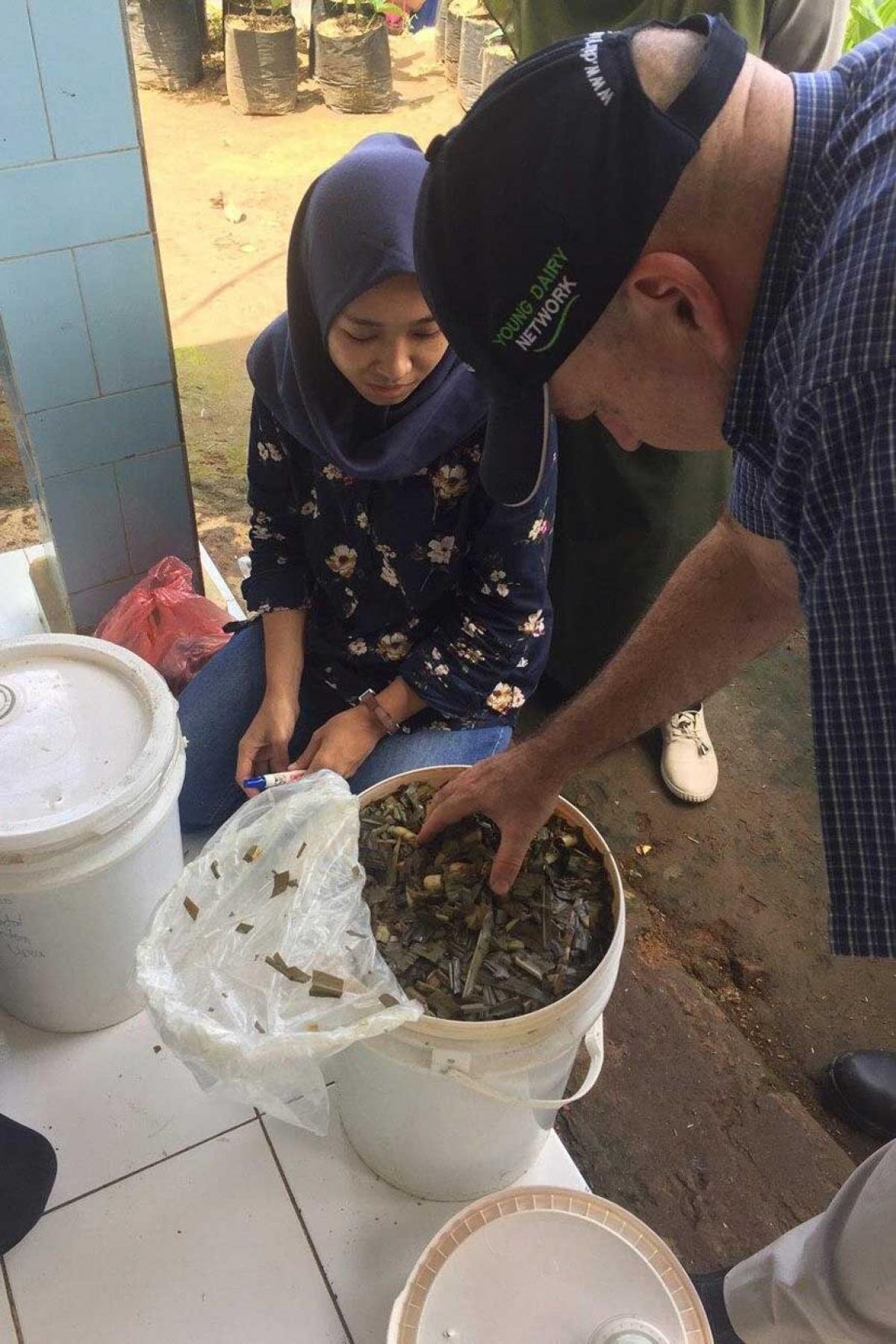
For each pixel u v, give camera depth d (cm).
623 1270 96
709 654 108
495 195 68
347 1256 107
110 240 148
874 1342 95
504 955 99
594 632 200
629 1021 173
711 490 177
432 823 107
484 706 144
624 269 67
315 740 142
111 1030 123
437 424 126
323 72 452
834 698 65
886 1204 89
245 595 155
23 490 251
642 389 77
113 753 107
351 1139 114
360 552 142
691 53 66
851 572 61
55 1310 101
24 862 97
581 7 157
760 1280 105
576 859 109
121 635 177
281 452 141
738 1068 169
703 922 190
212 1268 105
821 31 153
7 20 125
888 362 57
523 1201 100
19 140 134
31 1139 106
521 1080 91
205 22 493
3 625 193
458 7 462
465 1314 93
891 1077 162
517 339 72
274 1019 89
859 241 60
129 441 171
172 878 115
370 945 95
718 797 212
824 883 198
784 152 65
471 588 142
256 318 334
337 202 113
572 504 184
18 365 154
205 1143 114
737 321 71
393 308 114
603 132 65
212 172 407
